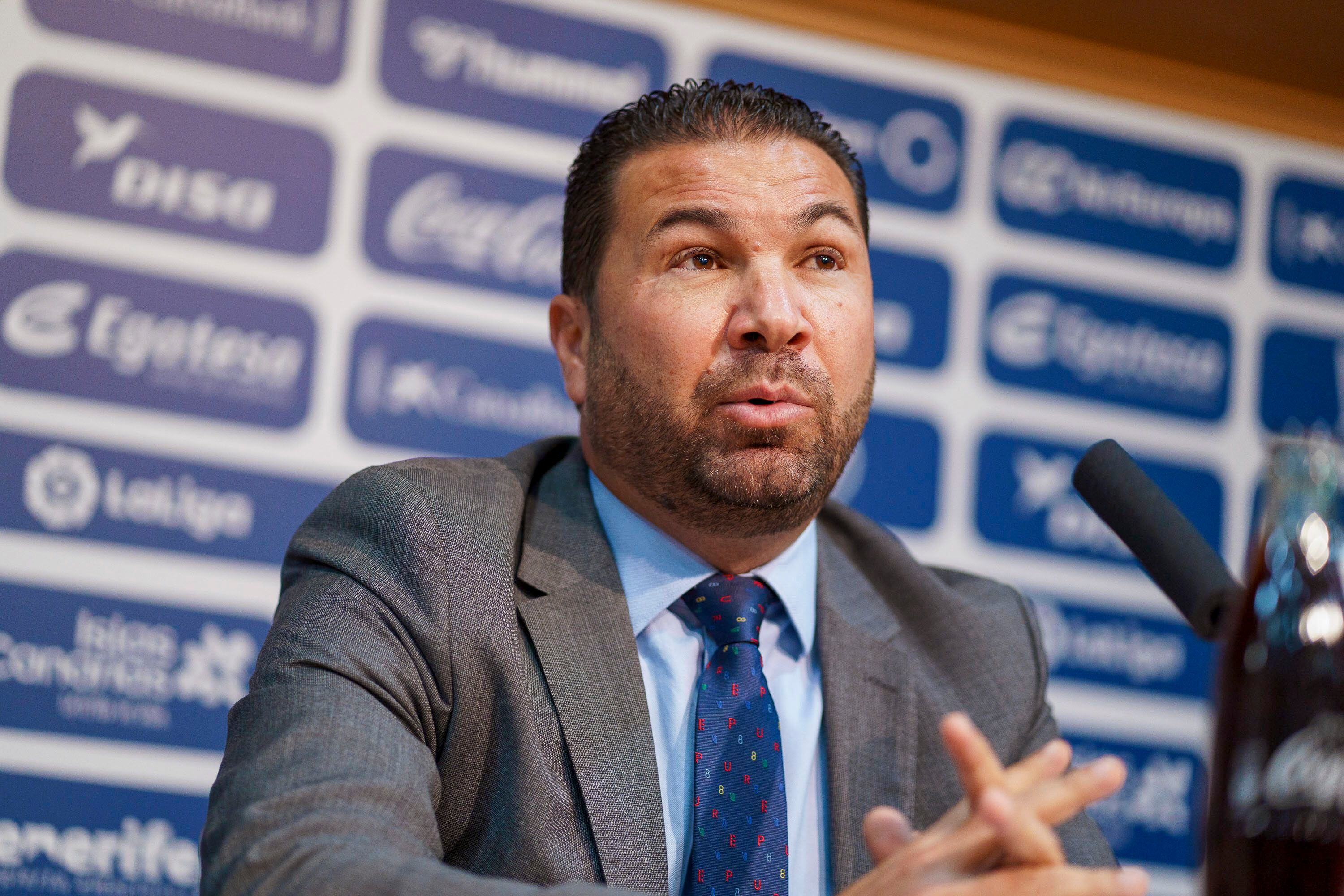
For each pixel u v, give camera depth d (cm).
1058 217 409
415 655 178
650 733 185
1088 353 405
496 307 360
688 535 202
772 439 192
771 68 389
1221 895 110
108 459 326
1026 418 396
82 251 332
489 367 357
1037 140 411
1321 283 431
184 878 316
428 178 359
